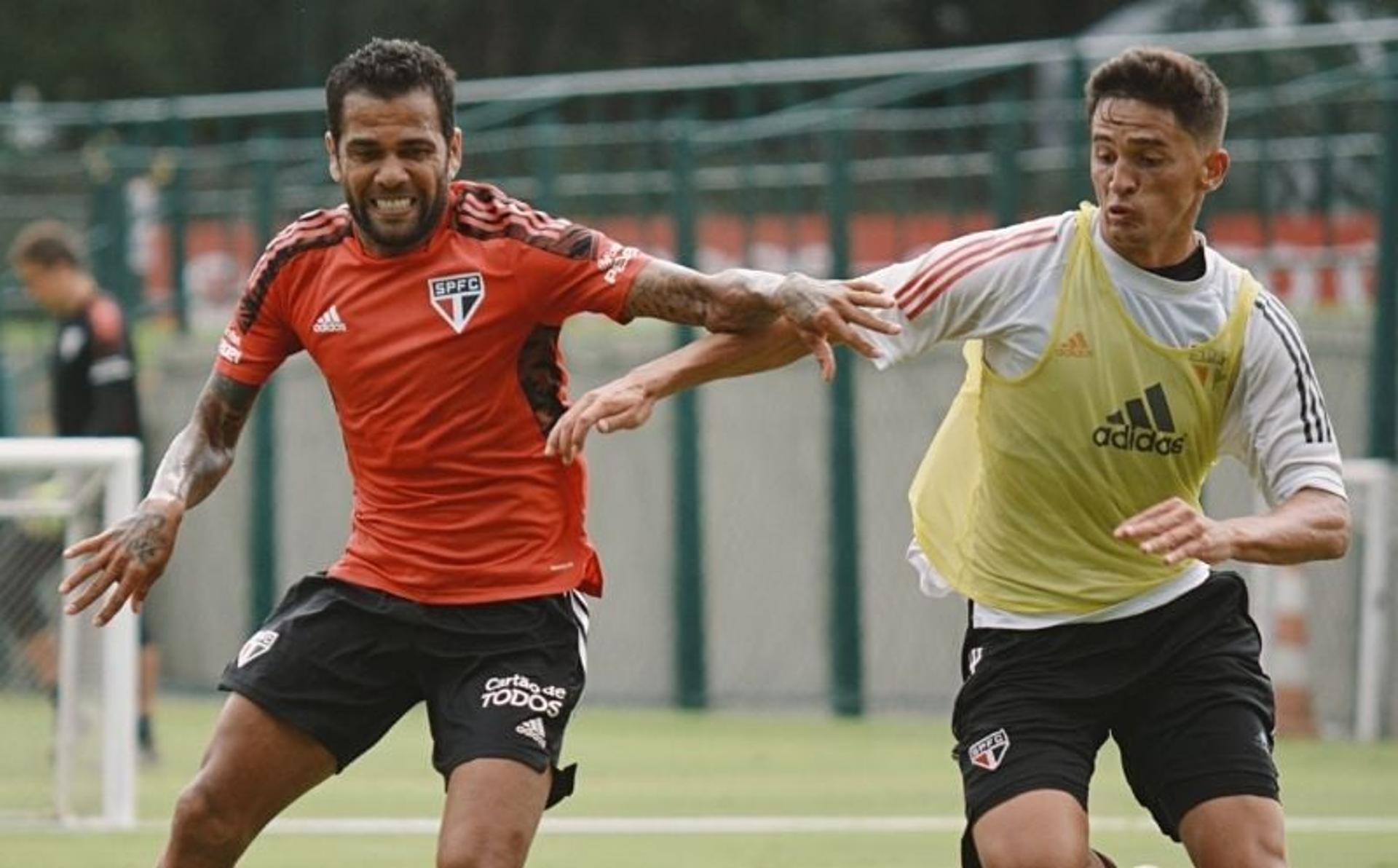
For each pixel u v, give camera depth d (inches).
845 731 2079.2
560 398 865.5
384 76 825.5
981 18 4832.7
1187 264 832.9
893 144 2320.4
